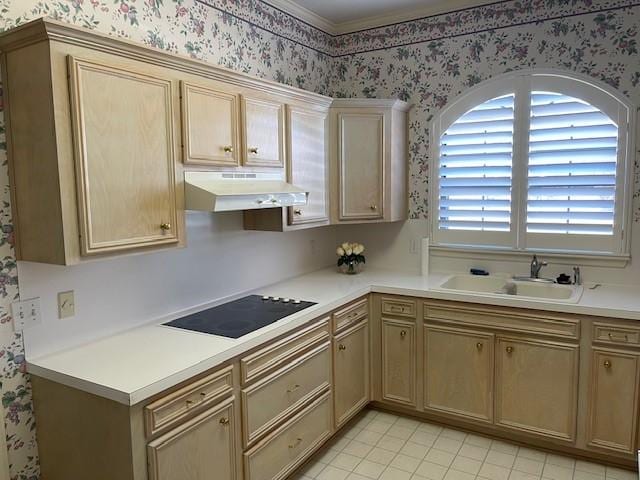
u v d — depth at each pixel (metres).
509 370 2.83
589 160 3.01
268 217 2.90
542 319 2.69
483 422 2.94
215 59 2.75
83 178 1.75
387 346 3.21
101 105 1.80
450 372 3.01
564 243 3.14
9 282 1.87
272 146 2.68
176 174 2.12
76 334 2.09
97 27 2.11
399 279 3.38
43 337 1.97
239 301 2.82
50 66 1.66
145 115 1.96
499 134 3.25
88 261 1.82
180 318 2.49
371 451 2.86
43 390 1.90
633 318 2.46
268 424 2.29
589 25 2.94
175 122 2.10
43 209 1.77
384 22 3.57
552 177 3.11
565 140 3.05
